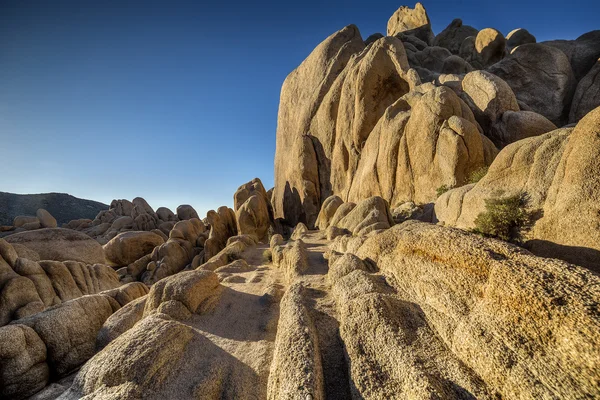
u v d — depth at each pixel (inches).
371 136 1279.5
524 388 145.7
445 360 187.0
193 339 343.3
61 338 411.5
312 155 1937.7
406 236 320.8
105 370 268.5
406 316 239.0
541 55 1272.1
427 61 1836.9
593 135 287.0
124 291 587.8
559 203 315.6
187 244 1625.2
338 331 270.4
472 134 772.6
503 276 192.1
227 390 270.4
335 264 415.8
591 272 169.9
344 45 2007.9
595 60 1307.8
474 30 2059.5
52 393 357.4
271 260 858.1
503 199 405.7
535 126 860.6
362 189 1244.5
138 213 2460.6
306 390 184.9
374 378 192.1
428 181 887.1
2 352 343.3
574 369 136.9
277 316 424.5
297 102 2335.1
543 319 159.2
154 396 250.1
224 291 524.4
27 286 629.9
